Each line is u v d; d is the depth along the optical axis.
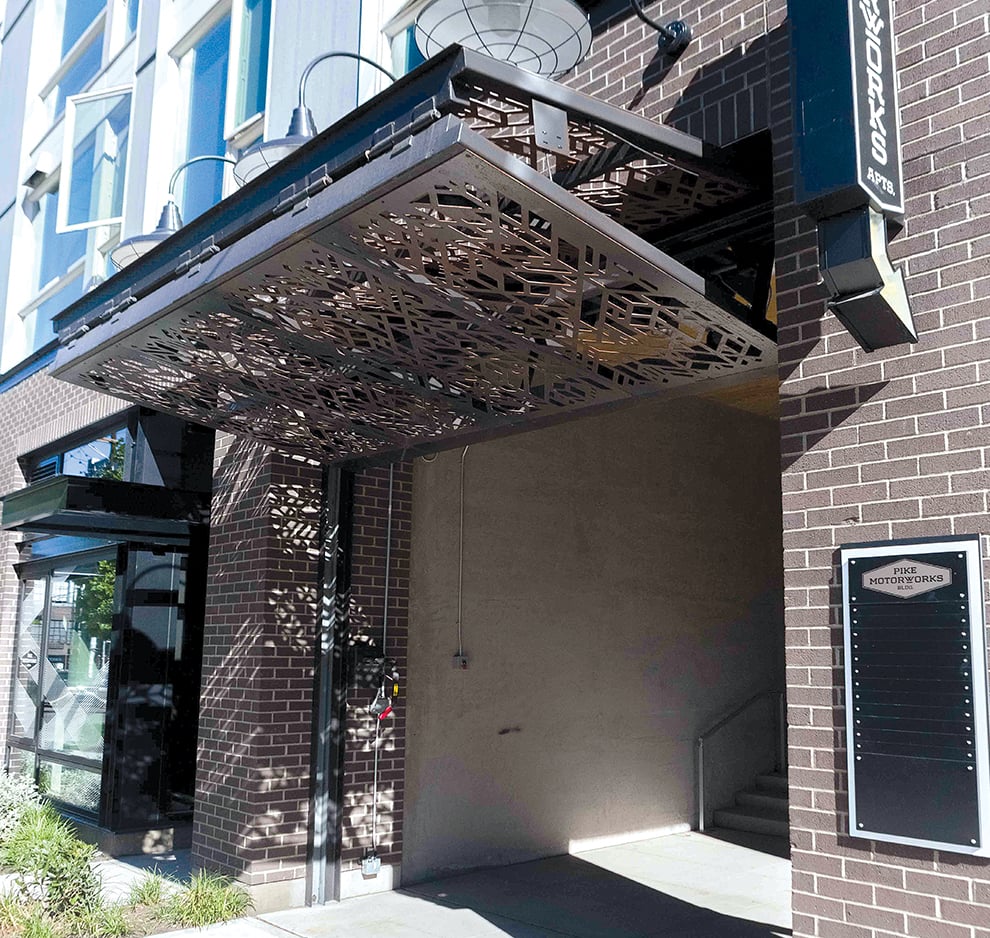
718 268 5.66
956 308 3.78
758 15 4.77
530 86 3.72
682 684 10.13
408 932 6.42
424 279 4.52
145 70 10.71
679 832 9.84
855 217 3.77
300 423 6.75
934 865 3.59
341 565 7.46
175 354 5.97
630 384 5.44
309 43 8.37
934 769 3.61
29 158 13.55
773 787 10.52
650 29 5.33
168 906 6.64
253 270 4.70
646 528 10.01
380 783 7.53
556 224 3.89
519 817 8.48
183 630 8.98
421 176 3.67
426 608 8.05
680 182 4.80
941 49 3.95
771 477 11.64
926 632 3.70
